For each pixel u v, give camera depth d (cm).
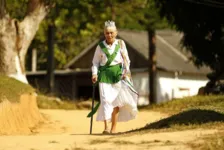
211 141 1742
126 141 1842
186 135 1883
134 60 8494
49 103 4053
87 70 8519
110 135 2120
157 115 3531
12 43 4172
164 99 8350
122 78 2355
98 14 7162
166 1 5022
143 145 1762
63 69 9538
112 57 2341
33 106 3175
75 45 10538
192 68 8588
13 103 2828
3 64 4162
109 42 2361
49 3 4266
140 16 7050
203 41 5112
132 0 6981
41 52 10275
